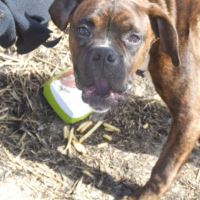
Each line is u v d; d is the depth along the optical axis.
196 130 0.68
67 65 0.98
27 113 0.84
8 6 0.60
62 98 0.82
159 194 0.70
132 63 0.60
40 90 0.88
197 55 0.67
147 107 0.92
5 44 0.67
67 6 0.63
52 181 0.74
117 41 0.57
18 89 0.87
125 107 0.90
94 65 0.55
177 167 0.69
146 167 0.80
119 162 0.80
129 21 0.56
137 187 0.76
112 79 0.56
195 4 0.66
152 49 0.68
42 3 0.67
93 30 0.58
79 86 0.61
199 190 0.78
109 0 0.57
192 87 0.66
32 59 0.96
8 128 0.81
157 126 0.89
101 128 0.86
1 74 0.89
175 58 0.61
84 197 0.72
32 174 0.74
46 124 0.83
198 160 0.83
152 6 0.63
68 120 0.83
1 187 0.70
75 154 0.79
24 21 0.62
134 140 0.85
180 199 0.76
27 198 0.70
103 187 0.75
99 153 0.81
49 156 0.78
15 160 0.75
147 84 0.98
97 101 0.60
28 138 0.80
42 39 0.67
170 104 0.69
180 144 0.68
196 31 0.68
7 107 0.83
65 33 1.05
